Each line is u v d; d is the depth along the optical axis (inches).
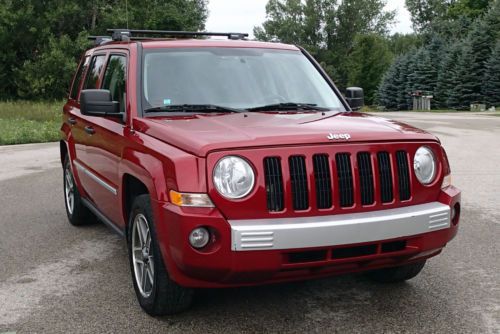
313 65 230.8
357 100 222.4
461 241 251.8
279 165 148.4
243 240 141.1
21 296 188.7
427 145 167.9
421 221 157.5
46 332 160.9
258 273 144.1
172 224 146.4
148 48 208.7
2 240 256.5
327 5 3759.8
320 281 199.6
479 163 486.6
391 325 163.8
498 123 1028.5
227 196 144.5
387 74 2647.6
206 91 197.6
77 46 1667.1
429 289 192.7
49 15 1685.5
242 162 146.2
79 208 273.1
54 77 1656.0
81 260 227.3
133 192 188.4
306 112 194.4
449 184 175.2
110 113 193.9
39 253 236.8
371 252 153.6
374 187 156.3
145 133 174.1
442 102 2251.5
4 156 564.4
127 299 185.3
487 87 1939.0
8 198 352.2
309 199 148.9
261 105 197.9
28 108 1172.5
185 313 172.6
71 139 264.7
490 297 185.3
